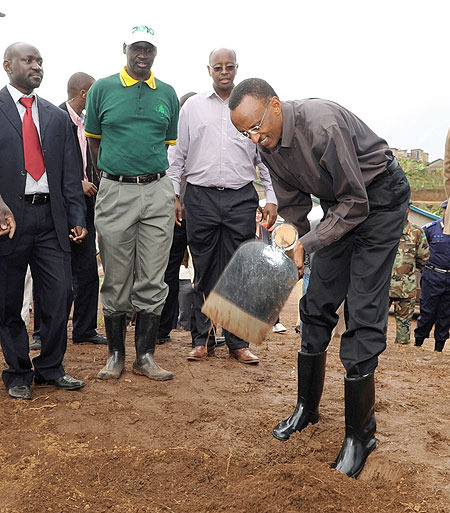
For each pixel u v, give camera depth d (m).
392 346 6.49
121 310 4.62
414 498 2.94
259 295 3.02
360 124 3.22
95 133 4.52
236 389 4.45
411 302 7.31
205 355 5.30
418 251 7.38
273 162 3.35
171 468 3.20
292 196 3.64
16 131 3.97
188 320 7.02
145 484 3.05
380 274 3.26
